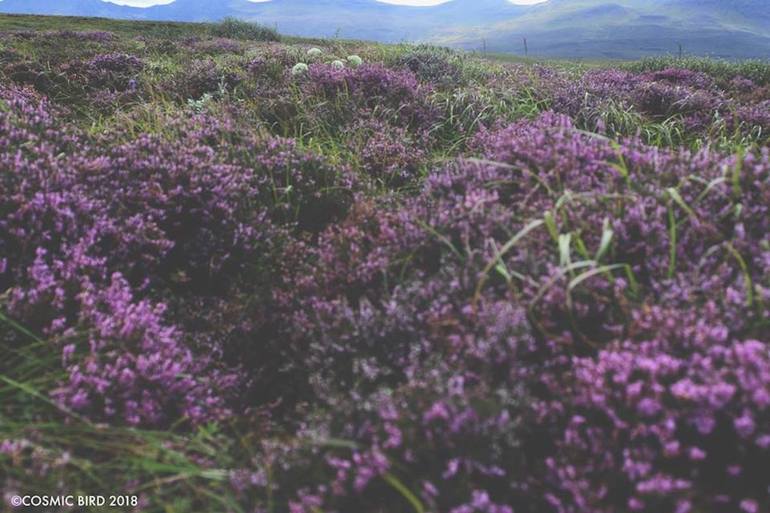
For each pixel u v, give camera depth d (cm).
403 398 236
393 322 290
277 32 2856
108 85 943
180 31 2738
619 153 377
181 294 386
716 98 803
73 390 266
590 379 229
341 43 1967
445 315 282
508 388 242
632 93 821
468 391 230
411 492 210
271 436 278
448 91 816
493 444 213
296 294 367
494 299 287
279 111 730
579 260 303
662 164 378
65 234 358
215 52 1609
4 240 340
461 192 410
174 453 250
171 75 951
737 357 219
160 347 303
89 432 258
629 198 329
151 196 415
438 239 350
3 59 1102
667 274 291
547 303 273
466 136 677
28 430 247
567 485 201
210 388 306
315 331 324
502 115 714
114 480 245
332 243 410
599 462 210
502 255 316
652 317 254
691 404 207
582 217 330
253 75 932
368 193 506
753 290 267
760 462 199
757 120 709
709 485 198
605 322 274
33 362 277
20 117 537
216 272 396
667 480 190
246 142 552
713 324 248
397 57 1123
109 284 351
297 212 468
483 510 195
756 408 200
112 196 407
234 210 431
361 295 348
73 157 454
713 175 349
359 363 280
